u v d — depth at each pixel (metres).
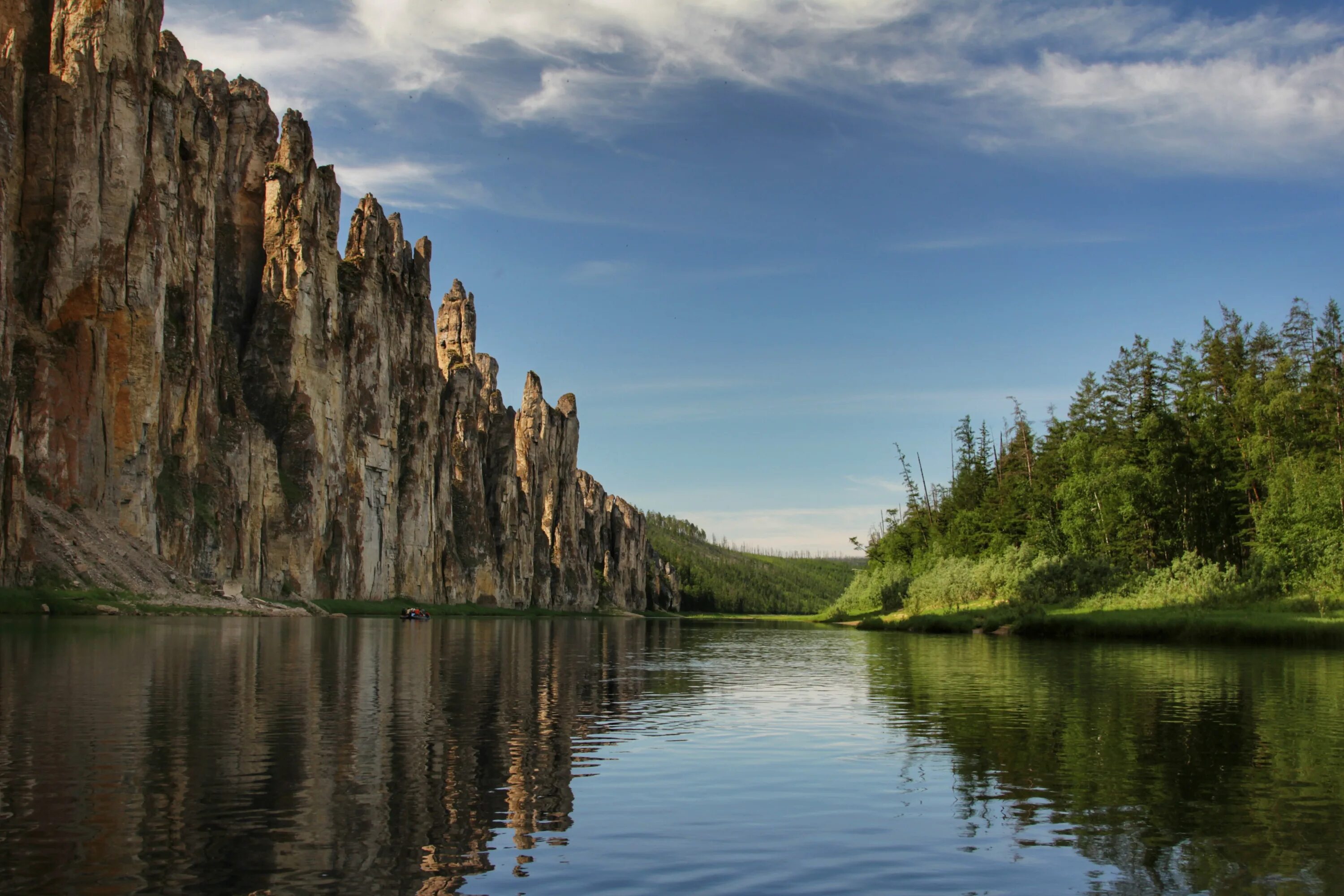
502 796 16.75
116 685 29.42
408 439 168.75
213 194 118.75
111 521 88.38
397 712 26.02
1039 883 12.73
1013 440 145.50
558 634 91.31
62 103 90.56
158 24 100.56
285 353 132.25
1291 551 77.94
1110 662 47.56
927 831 15.05
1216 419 97.19
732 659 52.62
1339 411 85.44
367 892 11.74
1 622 57.62
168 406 100.12
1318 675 39.69
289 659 41.59
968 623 87.44
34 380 82.94
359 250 157.50
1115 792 17.72
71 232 89.25
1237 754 21.31
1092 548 100.06
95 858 12.56
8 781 16.52
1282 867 13.41
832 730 24.67
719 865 13.28
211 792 16.17
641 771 19.30
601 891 12.15
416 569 167.38
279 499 121.56
